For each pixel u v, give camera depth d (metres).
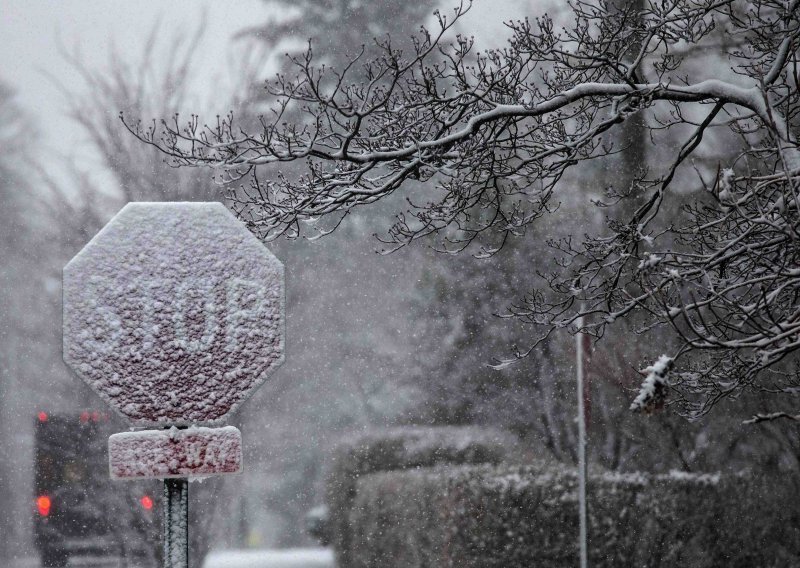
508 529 40.88
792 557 37.03
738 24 24.30
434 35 52.16
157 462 11.46
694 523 38.62
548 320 25.08
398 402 72.88
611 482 40.09
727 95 22.17
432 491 44.22
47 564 47.59
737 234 23.33
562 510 40.56
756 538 37.69
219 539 50.97
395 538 47.53
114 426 48.50
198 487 48.78
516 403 52.34
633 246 24.88
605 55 22.69
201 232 11.97
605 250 25.14
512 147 23.75
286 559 40.84
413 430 57.97
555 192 52.25
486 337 54.31
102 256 11.82
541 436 50.88
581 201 51.94
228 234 12.00
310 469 76.25
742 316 19.33
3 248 61.59
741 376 22.31
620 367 43.88
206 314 11.85
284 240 73.62
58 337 60.69
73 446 48.03
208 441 11.54
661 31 22.95
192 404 11.73
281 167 54.34
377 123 23.86
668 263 20.56
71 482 48.03
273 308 11.98
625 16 22.36
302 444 71.62
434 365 58.88
